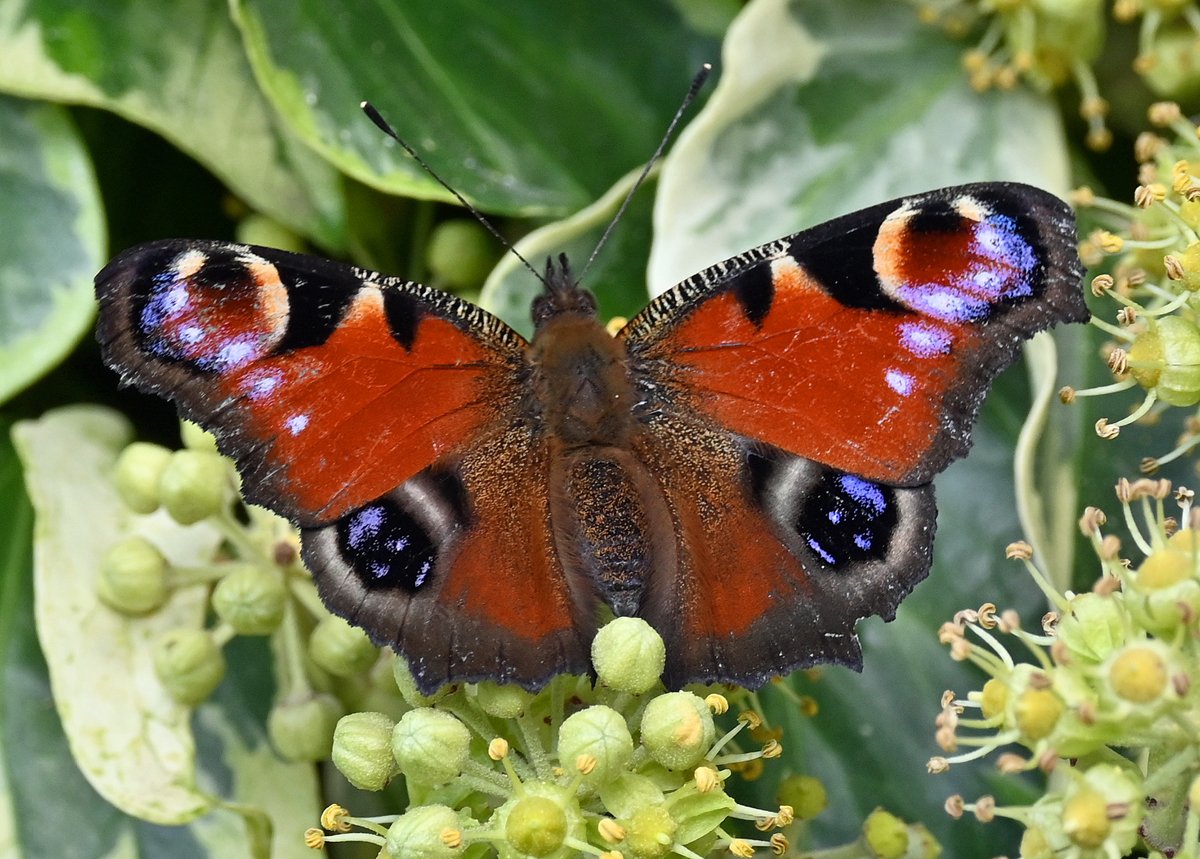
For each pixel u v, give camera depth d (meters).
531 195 0.31
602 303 0.31
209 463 0.29
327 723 0.29
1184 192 0.29
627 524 0.28
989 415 0.31
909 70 0.31
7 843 0.30
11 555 0.31
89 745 0.30
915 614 0.31
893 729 0.31
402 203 0.31
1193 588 0.27
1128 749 0.28
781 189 0.31
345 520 0.28
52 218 0.31
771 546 0.28
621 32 0.32
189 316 0.28
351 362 0.28
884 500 0.28
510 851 0.27
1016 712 0.27
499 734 0.28
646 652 0.28
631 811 0.27
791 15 0.31
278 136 0.31
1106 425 0.29
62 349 0.30
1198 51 0.30
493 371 0.28
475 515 0.28
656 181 0.31
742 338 0.28
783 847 0.28
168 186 0.32
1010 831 0.30
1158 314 0.29
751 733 0.29
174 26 0.31
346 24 0.31
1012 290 0.28
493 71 0.31
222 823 0.30
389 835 0.27
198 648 0.30
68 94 0.30
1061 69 0.31
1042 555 0.30
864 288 0.28
